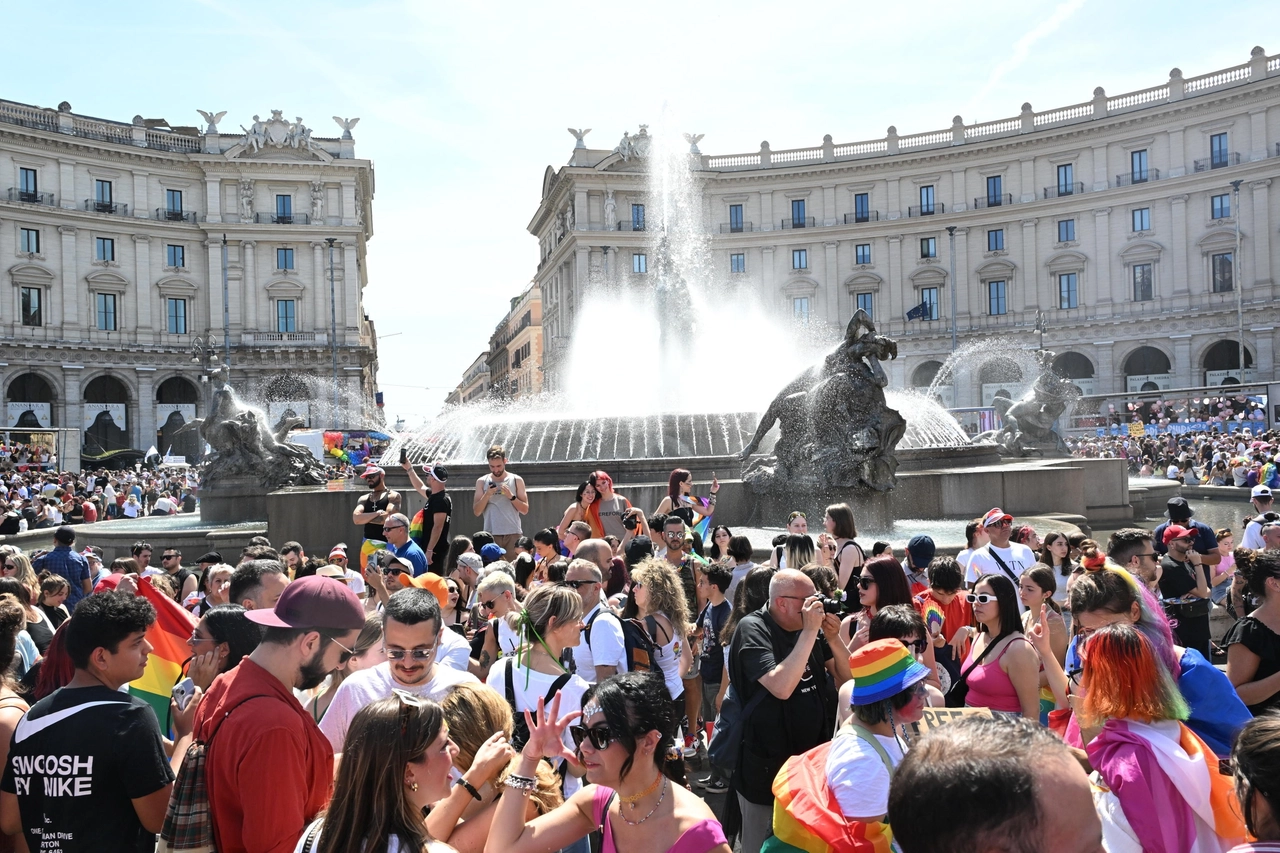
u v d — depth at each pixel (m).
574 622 4.92
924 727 3.69
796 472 14.15
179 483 40.25
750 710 4.58
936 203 76.56
